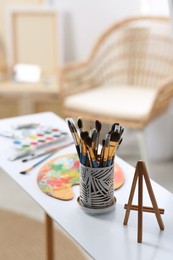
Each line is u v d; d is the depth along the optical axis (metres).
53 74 3.10
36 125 1.83
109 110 2.45
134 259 1.04
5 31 3.08
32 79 2.99
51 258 1.61
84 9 3.05
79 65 2.77
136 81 2.92
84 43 3.13
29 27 3.05
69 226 1.17
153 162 2.93
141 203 1.10
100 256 1.05
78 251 1.73
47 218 1.55
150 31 2.80
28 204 2.48
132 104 2.51
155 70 2.85
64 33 3.14
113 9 3.00
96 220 1.19
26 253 1.66
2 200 2.52
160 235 1.13
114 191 1.33
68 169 1.46
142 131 2.50
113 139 1.19
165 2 2.86
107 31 2.78
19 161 1.53
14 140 1.69
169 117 2.83
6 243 1.71
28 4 3.07
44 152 1.59
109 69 3.00
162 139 2.88
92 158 1.18
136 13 2.96
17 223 1.86
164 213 1.21
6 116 2.90
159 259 1.04
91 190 1.20
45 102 2.86
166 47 2.78
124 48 2.90
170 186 2.63
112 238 1.12
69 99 2.62
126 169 1.46
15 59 3.09
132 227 1.16
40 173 1.43
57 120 1.92
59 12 3.01
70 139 1.71
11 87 2.85
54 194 1.31
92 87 2.93
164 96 2.47
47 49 3.08
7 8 3.02
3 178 2.76
